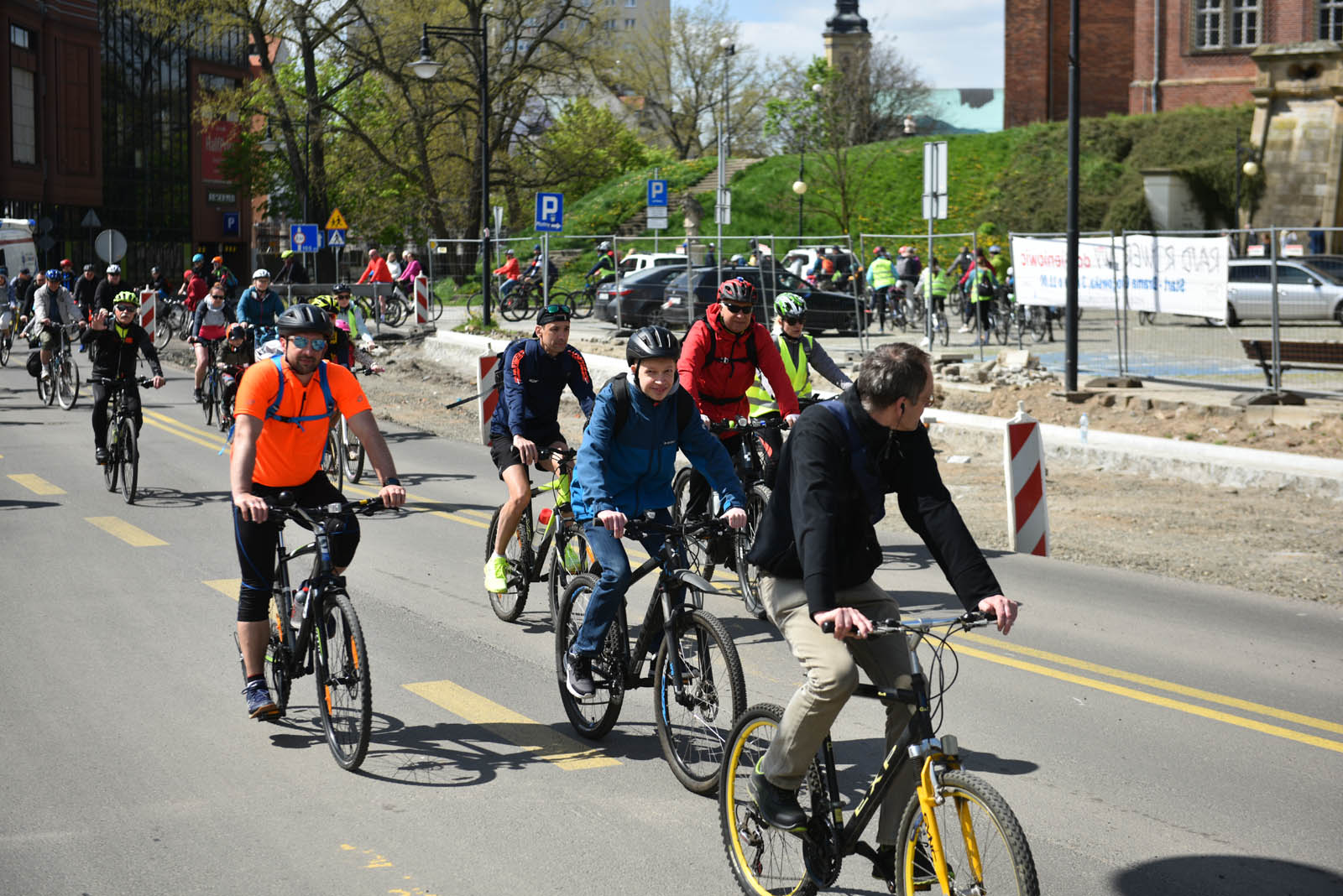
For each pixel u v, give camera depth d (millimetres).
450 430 17891
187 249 73000
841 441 3775
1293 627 7840
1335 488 12195
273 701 5969
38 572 9141
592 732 5711
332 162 49562
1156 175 43656
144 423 17859
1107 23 53156
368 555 9812
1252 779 5312
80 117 62406
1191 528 11070
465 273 37062
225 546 10125
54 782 5176
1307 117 42531
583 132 59281
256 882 4273
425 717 6062
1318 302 28875
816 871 3939
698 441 5598
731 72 81625
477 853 4520
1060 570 9500
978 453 15383
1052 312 28438
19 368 26359
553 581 7207
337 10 47688
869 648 4023
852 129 57844
